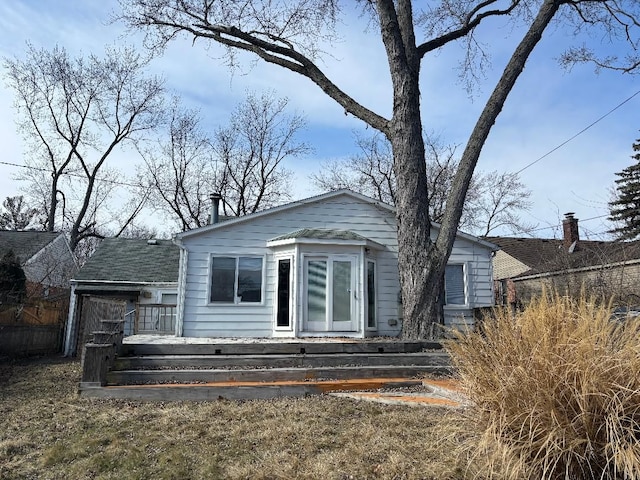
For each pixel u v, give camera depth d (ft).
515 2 40.75
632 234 69.97
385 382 21.26
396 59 33.60
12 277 49.52
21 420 17.01
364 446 13.53
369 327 40.34
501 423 10.21
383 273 42.57
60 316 53.88
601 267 39.37
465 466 11.52
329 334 38.55
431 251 30.83
